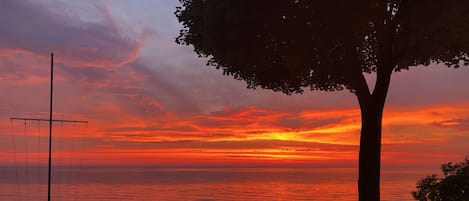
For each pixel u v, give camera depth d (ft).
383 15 41.63
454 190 33.19
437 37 40.65
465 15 37.40
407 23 40.27
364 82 43.57
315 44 41.75
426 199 35.06
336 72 45.91
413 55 46.01
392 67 43.16
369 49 49.19
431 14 37.52
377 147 42.55
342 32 41.09
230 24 41.11
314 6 39.96
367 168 42.45
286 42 42.16
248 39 41.60
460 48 44.50
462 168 34.14
